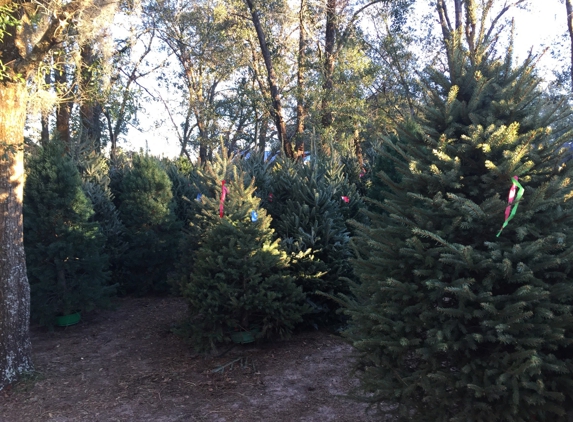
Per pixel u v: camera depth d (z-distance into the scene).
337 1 20.06
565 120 3.77
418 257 3.22
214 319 6.40
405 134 3.78
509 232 3.23
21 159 5.83
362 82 19.88
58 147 7.97
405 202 3.68
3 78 5.55
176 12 20.45
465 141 3.44
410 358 3.49
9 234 5.70
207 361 6.38
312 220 7.55
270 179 9.26
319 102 18.22
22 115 5.79
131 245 9.91
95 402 5.29
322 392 5.39
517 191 3.29
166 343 7.18
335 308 7.35
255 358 6.42
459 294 3.02
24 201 7.66
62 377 5.98
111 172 12.76
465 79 3.68
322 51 20.16
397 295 3.30
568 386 2.91
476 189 3.36
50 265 7.75
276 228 7.93
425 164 3.59
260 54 24.36
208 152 27.31
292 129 22.23
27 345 5.94
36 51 5.70
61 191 7.80
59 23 5.80
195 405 5.17
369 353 3.48
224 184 6.61
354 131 18.75
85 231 7.88
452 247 3.06
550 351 3.05
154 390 5.56
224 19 20.80
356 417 4.79
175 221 10.28
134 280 9.91
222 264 6.29
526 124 3.41
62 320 7.99
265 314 6.67
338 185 9.05
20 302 5.83
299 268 7.05
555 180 3.20
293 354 6.52
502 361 2.92
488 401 2.99
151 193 9.98
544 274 3.13
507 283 3.18
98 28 8.24
